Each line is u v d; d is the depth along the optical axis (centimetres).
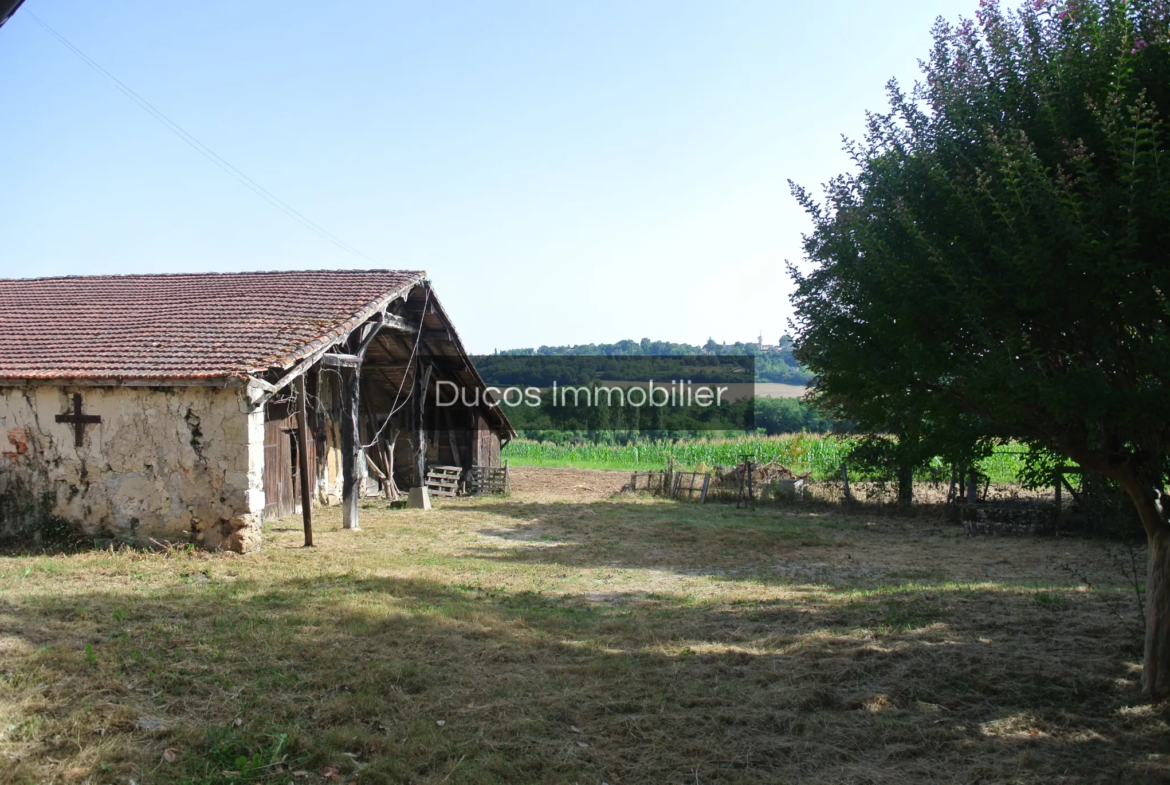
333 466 1975
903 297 491
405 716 523
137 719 489
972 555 1303
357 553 1195
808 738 503
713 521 1712
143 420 1173
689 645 713
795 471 2625
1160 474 535
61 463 1188
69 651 605
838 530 1602
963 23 538
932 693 565
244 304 1484
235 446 1154
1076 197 437
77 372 1168
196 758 446
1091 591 889
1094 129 455
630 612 866
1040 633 695
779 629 766
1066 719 515
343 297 1517
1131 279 422
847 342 537
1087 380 430
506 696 568
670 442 3541
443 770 450
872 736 505
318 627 721
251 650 639
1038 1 506
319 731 491
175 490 1162
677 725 522
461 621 771
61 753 443
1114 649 640
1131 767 448
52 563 1009
